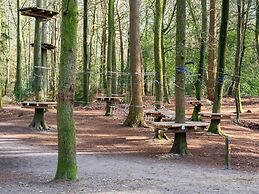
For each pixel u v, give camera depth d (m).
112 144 13.98
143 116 18.12
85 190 7.69
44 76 21.84
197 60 30.20
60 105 8.41
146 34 36.53
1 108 24.91
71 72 8.34
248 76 33.38
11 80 48.56
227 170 10.16
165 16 34.66
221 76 15.91
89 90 30.98
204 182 8.64
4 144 13.69
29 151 12.54
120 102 25.03
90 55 36.38
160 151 12.67
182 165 10.68
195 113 18.73
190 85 32.59
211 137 15.22
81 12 38.22
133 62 17.83
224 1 15.37
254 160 11.49
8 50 39.66
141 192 7.57
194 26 30.11
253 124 20.36
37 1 17.88
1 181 8.65
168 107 26.30
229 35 31.55
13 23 44.50
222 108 26.59
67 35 8.27
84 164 10.66
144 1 36.22
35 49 17.44
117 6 35.59
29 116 21.95
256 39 28.00
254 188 8.12
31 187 8.00
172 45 32.19
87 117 21.69
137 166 10.46
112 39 25.72
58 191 7.61
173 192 7.62
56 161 11.12
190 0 29.69
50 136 15.65
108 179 8.78
